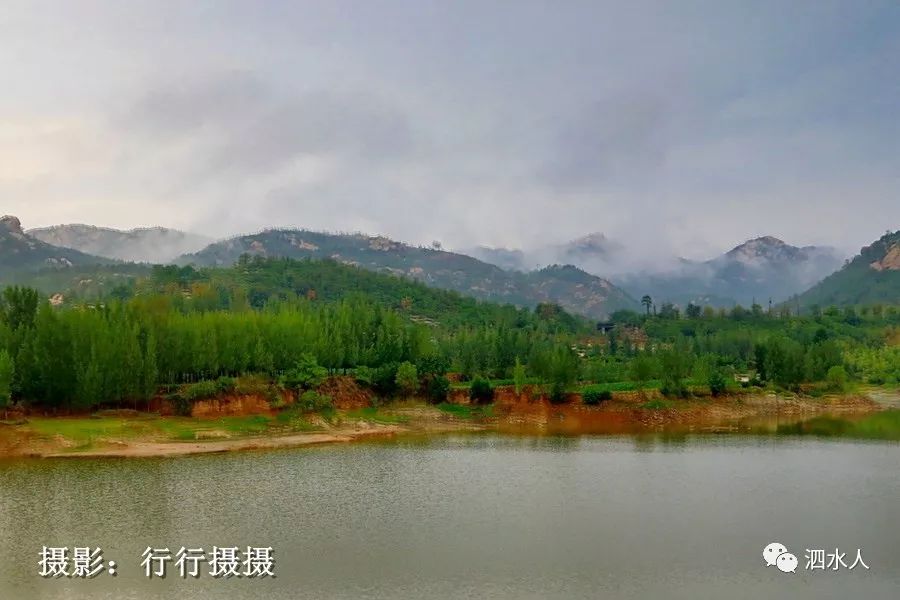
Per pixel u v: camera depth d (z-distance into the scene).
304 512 74.69
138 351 124.25
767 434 140.12
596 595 53.22
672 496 82.62
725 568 59.00
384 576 56.44
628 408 161.62
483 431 143.50
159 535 66.25
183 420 123.75
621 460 107.31
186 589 53.50
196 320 145.38
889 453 114.12
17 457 100.88
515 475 94.75
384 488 86.19
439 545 63.97
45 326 121.75
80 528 68.06
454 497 81.75
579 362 191.25
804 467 100.94
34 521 70.06
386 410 149.12
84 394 117.69
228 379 134.25
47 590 53.19
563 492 84.56
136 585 54.12
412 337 172.38
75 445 106.25
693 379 176.62
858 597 53.78
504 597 52.66
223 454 108.81
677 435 138.50
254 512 74.44
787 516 74.19
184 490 83.69
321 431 130.62
